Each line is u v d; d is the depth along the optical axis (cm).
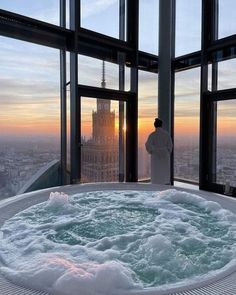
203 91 475
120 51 521
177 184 527
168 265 192
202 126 478
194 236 243
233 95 437
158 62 541
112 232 255
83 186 390
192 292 145
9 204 299
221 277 161
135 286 156
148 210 316
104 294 145
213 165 486
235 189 440
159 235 232
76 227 266
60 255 201
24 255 202
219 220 281
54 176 464
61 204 311
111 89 506
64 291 144
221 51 456
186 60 532
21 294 140
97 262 193
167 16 521
